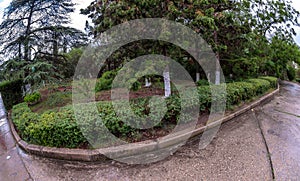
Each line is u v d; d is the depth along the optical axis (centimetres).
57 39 787
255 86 541
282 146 282
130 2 324
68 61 779
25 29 768
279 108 495
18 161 269
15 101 660
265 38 650
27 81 623
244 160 245
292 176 212
